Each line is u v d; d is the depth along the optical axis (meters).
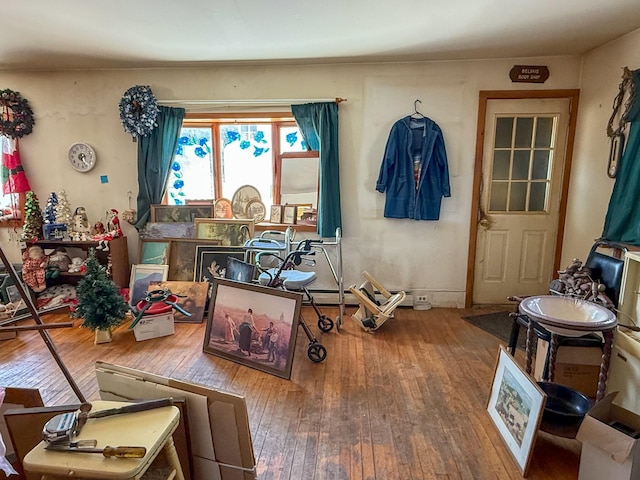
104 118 3.88
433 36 2.88
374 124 3.68
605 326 1.83
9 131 3.84
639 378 2.01
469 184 3.69
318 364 2.77
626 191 2.73
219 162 4.09
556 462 1.82
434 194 3.64
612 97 3.01
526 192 3.71
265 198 4.12
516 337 2.62
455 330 3.34
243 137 4.04
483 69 3.51
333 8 2.36
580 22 2.61
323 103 3.62
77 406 1.46
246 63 3.59
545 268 3.79
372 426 2.09
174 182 4.14
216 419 1.55
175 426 1.32
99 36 2.85
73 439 1.21
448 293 3.89
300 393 2.40
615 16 2.51
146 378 1.64
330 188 3.69
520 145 3.64
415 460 1.84
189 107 3.82
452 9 2.39
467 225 3.75
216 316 2.90
